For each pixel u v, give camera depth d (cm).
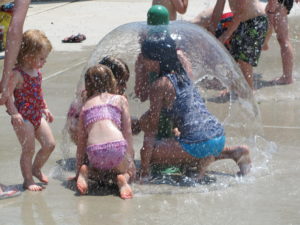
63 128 682
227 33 841
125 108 548
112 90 558
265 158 615
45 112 563
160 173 578
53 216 482
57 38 1364
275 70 1031
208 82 848
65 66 1085
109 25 1529
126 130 546
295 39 1255
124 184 527
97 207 500
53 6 1886
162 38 580
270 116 773
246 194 525
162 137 575
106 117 533
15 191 529
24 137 534
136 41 615
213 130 564
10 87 519
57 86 944
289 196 519
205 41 625
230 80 665
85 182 531
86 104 546
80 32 1438
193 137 557
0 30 1170
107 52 627
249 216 476
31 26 1523
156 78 577
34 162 560
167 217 475
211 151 558
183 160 566
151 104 571
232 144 636
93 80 550
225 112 751
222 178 565
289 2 936
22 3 517
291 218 471
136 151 614
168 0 777
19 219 477
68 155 625
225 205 500
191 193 530
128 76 590
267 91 903
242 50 838
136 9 1791
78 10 1794
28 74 532
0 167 602
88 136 536
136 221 468
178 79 573
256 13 830
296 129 716
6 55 513
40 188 543
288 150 641
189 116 564
